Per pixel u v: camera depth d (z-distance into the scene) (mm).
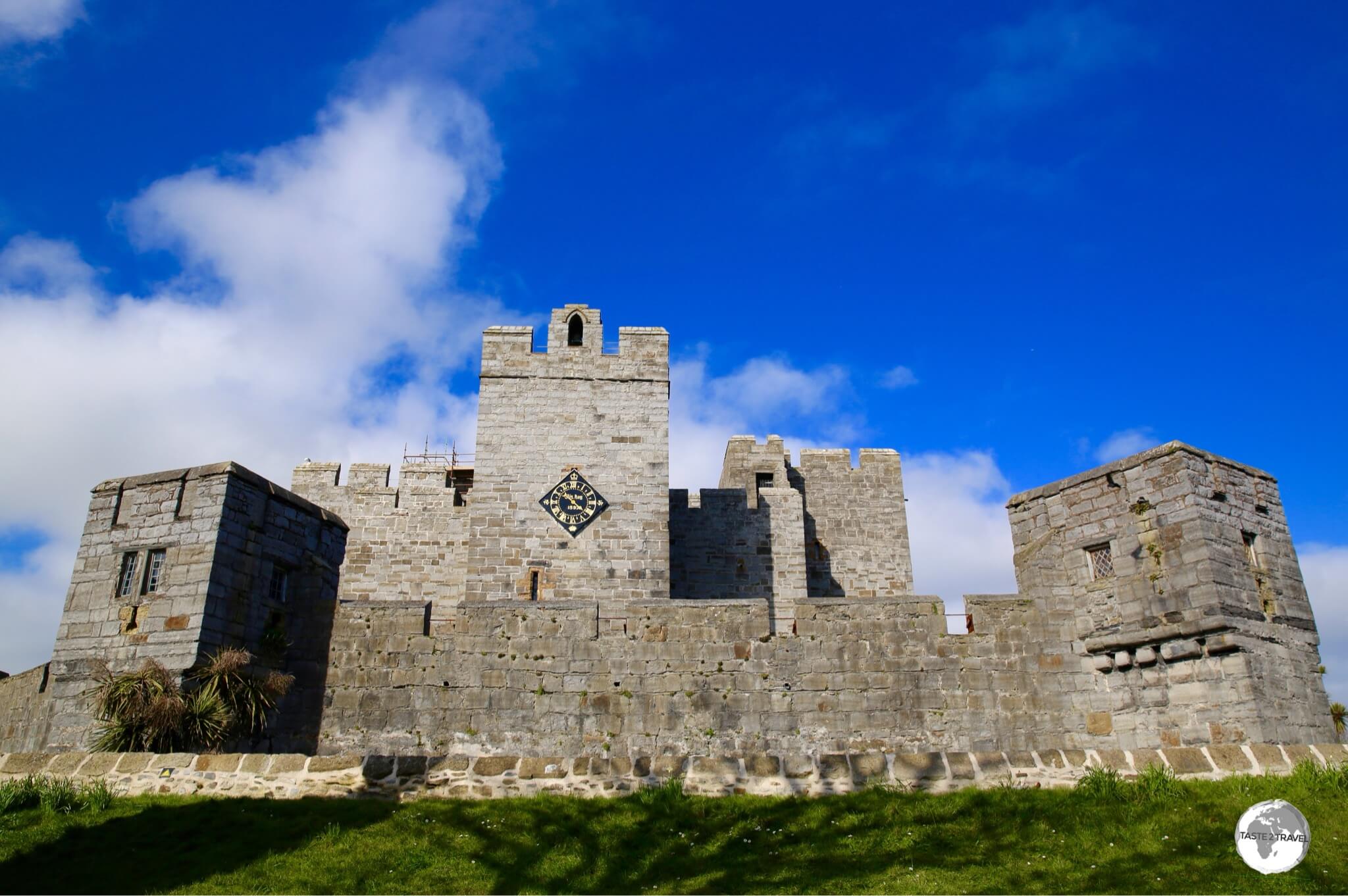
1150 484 24391
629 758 20438
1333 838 16578
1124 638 24047
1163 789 18500
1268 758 19625
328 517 27188
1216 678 22703
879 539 42281
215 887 15773
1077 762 19859
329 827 17750
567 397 34656
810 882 16328
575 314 35875
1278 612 23688
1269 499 25062
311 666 25219
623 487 33656
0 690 26891
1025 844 17312
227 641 23547
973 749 24625
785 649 25562
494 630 25672
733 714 25047
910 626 25641
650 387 35000
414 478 39375
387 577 38062
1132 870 16188
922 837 17734
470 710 25000
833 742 24797
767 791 19516
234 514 24234
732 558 37750
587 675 25359
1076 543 25531
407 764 19578
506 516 33125
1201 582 23047
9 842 16984
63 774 19500
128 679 21781
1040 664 25141
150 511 24516
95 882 15883
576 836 17844
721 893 16016
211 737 21656
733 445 43188
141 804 18656
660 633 25734
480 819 18312
